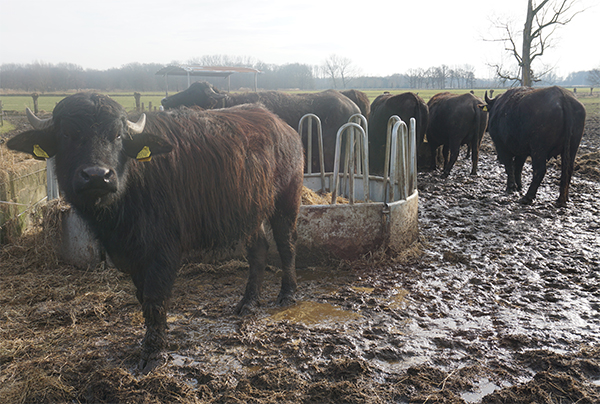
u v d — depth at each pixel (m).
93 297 4.22
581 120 7.44
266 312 4.04
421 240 5.95
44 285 4.51
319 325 3.78
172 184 3.27
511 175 9.05
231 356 3.32
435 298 4.28
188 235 3.45
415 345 3.43
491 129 9.12
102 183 2.65
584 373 3.03
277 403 2.74
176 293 4.42
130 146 2.92
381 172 10.69
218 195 3.56
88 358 3.28
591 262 5.14
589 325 3.71
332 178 7.25
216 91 9.52
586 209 7.58
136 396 2.80
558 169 11.33
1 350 3.31
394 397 2.80
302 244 5.09
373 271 4.97
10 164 5.95
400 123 5.19
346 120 8.97
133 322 3.83
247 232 3.92
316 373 3.08
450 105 10.77
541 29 23.50
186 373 3.10
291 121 8.83
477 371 3.07
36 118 3.00
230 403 2.74
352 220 5.12
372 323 3.80
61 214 4.88
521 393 2.80
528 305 4.10
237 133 3.79
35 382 2.93
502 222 6.88
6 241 5.44
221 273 4.93
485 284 4.59
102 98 2.87
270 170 3.98
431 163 12.11
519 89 8.59
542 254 5.46
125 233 3.14
